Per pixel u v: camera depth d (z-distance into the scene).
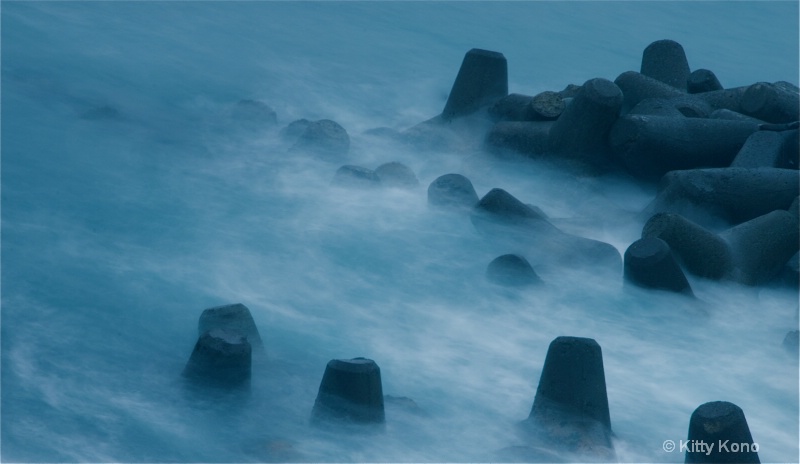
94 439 10.27
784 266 14.75
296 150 19.67
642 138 16.94
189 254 14.99
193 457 10.11
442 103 26.70
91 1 34.41
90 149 19.44
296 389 11.30
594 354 10.51
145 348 12.04
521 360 12.41
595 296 14.13
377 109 25.97
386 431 10.45
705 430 9.67
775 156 16.72
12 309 12.69
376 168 19.06
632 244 13.97
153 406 10.86
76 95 23.77
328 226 16.38
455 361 12.30
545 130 18.31
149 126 21.55
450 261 15.25
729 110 18.45
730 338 13.30
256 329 11.85
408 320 13.37
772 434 11.23
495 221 15.68
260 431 10.54
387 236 16.02
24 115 21.31
